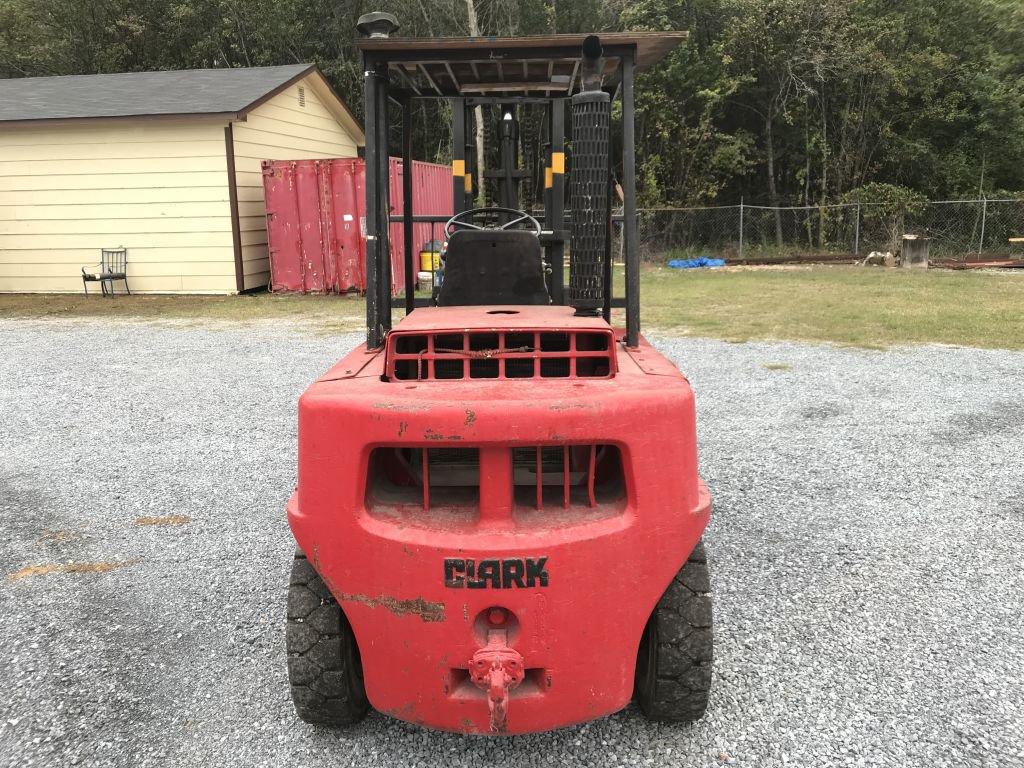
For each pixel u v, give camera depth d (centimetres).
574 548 226
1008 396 723
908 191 2534
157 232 1589
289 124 1784
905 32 2636
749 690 293
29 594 380
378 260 308
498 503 231
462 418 223
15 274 1652
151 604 369
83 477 548
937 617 344
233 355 977
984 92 2648
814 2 2528
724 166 2739
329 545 236
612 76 372
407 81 380
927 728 269
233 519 470
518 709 234
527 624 227
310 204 1534
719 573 387
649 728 274
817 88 2689
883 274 1870
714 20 2758
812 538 427
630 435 229
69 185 1598
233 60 3150
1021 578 380
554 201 397
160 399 765
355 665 275
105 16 3069
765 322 1154
